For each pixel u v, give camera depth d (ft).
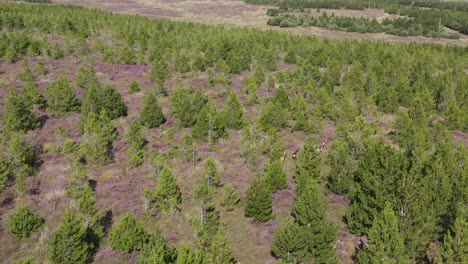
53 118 132.67
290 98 169.37
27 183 92.99
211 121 123.13
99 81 171.32
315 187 75.72
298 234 69.92
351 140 112.98
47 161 104.58
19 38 206.49
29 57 199.93
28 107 127.44
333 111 149.69
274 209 90.89
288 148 124.36
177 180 101.09
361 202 81.82
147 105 131.75
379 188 78.59
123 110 139.74
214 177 97.04
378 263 60.29
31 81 145.79
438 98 172.45
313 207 72.02
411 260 70.59
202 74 200.54
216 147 119.85
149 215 85.87
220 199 93.86
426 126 129.90
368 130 117.60
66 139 117.60
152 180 100.58
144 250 63.16
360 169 92.58
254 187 85.97
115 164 107.45
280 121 136.05
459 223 61.67
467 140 137.69
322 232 70.28
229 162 112.57
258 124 129.59
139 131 115.24
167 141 122.52
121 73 193.06
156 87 162.91
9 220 77.00
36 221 77.61
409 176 75.05
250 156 110.73
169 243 76.69
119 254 72.54
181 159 110.42
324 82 181.47
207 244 69.10
